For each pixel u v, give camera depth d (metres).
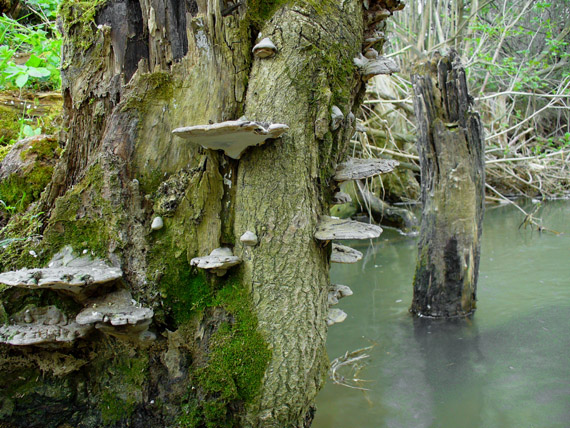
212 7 2.39
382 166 2.79
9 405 2.32
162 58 2.44
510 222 10.54
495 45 13.27
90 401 2.37
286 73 2.40
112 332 2.18
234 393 2.26
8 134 4.09
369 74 2.80
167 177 2.45
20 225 2.56
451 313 5.54
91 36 2.42
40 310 2.26
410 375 4.31
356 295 6.47
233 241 2.42
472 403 3.81
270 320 2.32
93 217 2.39
